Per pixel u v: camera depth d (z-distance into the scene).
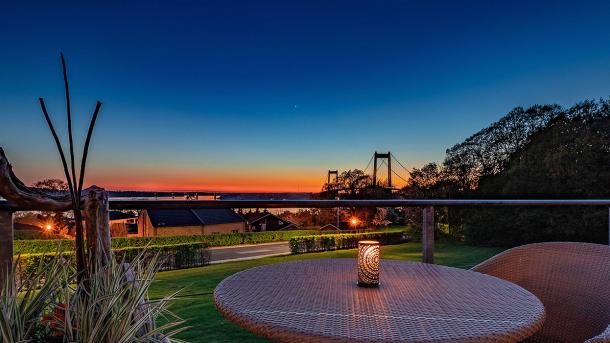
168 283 10.34
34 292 1.17
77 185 1.35
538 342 1.65
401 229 26.14
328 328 0.94
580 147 15.68
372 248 1.32
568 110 18.12
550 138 17.25
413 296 1.22
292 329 0.93
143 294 1.18
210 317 4.20
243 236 36.41
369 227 29.08
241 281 1.39
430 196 23.06
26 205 1.42
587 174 15.23
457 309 1.09
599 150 15.30
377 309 1.09
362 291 1.27
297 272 1.54
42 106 1.31
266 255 26.94
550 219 15.80
